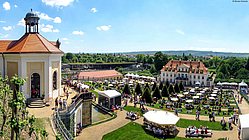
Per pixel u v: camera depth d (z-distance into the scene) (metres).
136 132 29.42
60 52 31.31
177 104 45.47
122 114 37.78
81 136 26.78
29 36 30.58
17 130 11.73
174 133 29.70
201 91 62.50
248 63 126.31
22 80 10.99
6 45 31.28
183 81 93.62
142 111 39.41
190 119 36.44
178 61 101.44
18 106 10.87
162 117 30.14
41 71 28.56
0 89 16.69
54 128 19.86
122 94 51.19
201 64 94.69
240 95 63.31
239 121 30.39
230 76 120.38
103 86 61.06
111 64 182.38
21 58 27.03
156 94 53.66
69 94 34.00
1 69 29.38
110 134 27.98
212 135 29.16
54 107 26.47
